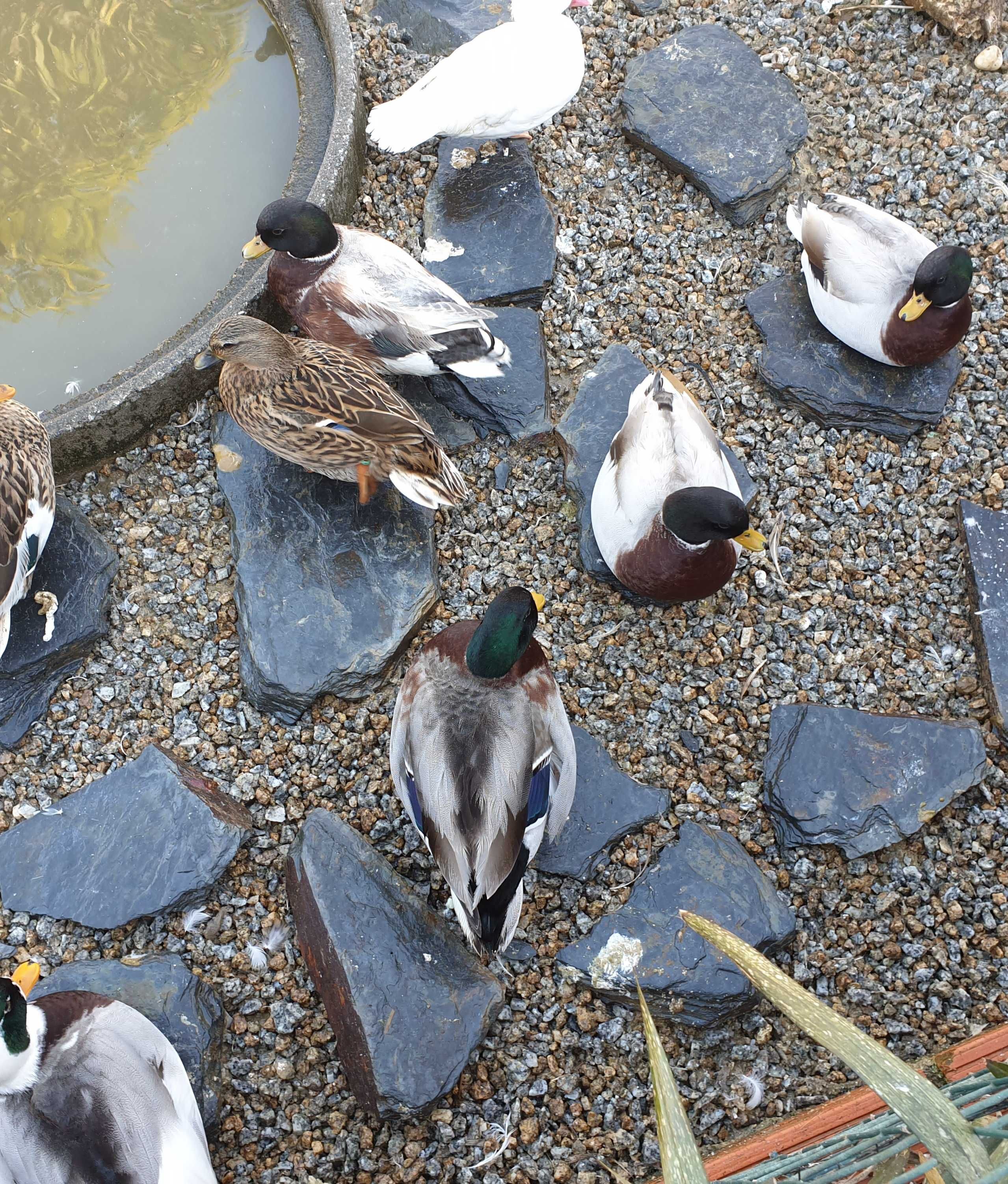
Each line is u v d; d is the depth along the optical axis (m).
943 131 5.08
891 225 4.29
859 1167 1.56
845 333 4.36
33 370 4.68
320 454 3.89
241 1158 3.33
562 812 3.42
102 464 4.43
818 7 5.44
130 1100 2.74
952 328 4.13
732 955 1.34
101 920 3.56
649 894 3.56
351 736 3.96
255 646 3.95
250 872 3.74
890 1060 1.26
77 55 5.55
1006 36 5.29
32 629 3.99
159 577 4.23
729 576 3.86
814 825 3.65
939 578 4.21
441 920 3.54
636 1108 3.37
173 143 5.33
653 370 4.56
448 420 4.56
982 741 3.77
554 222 4.91
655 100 5.10
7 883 3.64
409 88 5.18
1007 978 3.51
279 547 4.12
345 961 3.35
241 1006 3.52
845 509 4.34
